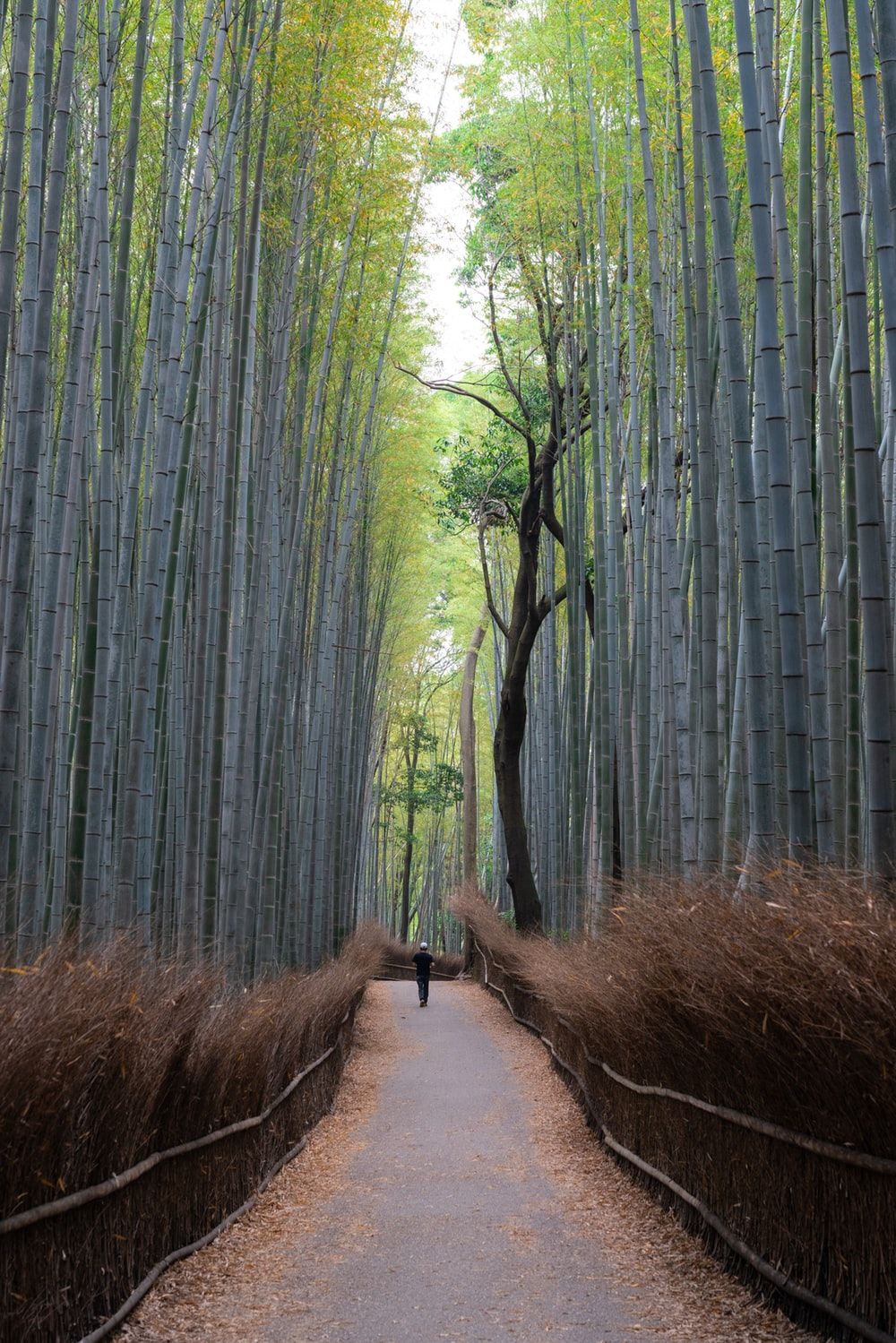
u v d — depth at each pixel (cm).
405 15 917
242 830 870
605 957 683
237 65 708
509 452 1730
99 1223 385
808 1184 388
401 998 1986
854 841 571
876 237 446
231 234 883
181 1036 464
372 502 1736
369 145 1024
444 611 2966
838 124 462
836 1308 360
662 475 788
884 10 438
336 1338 400
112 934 582
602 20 940
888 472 683
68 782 781
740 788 694
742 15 523
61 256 831
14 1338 317
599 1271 484
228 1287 461
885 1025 316
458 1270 489
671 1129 569
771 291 514
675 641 765
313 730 1348
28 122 747
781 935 391
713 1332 394
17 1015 338
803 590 576
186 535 895
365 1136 828
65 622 709
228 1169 566
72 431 613
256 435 1023
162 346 709
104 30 620
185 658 913
